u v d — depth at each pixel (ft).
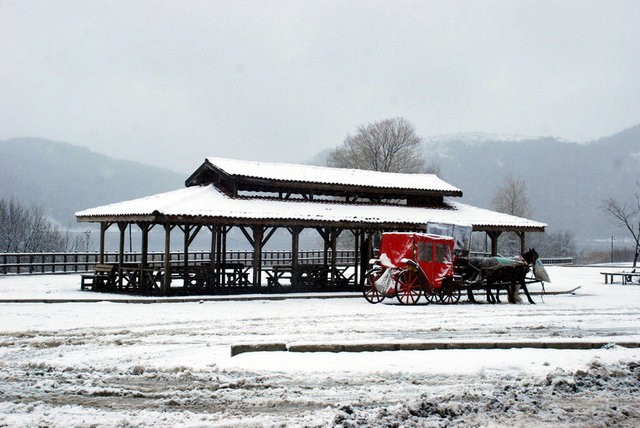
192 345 40.73
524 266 76.69
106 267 84.58
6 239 179.22
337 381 30.68
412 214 98.27
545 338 43.16
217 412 25.39
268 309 64.85
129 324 51.11
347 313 61.52
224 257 91.20
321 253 170.40
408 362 34.27
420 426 23.36
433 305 72.54
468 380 31.14
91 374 32.17
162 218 77.05
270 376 31.58
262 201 89.20
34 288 86.07
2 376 31.53
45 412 25.08
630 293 91.81
